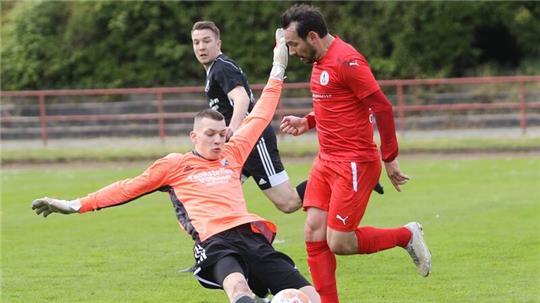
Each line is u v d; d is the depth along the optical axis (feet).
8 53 311.88
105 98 302.25
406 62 304.30
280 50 70.23
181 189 63.41
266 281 61.72
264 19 311.88
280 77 69.51
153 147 235.40
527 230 111.55
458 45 305.12
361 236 67.51
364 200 66.90
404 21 306.55
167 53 309.01
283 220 127.03
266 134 81.30
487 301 76.74
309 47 66.49
